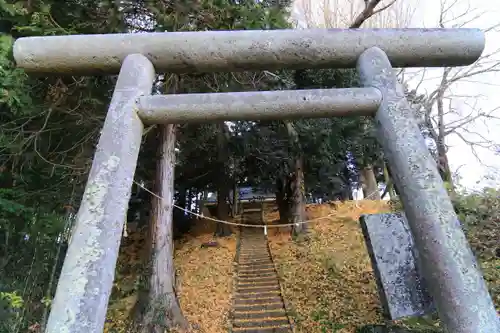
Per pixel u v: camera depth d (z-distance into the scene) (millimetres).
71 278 1104
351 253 7910
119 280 7078
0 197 4258
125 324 5629
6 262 4371
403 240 1649
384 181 14508
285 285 7207
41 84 4727
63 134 5781
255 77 6129
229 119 1649
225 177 11922
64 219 5305
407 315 1497
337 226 9734
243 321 5969
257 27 4656
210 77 6047
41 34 4078
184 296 6859
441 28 1796
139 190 10242
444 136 9547
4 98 3703
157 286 5695
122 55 1676
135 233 10594
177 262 8680
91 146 5852
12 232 4426
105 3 4332
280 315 6109
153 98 1580
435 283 1234
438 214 1300
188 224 12258
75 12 4551
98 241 1177
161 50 1674
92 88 5258
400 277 1564
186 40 1683
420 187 1363
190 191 13422
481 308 1146
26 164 5133
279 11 4953
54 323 1027
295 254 8695
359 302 5965
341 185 13023
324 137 8781
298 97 1636
